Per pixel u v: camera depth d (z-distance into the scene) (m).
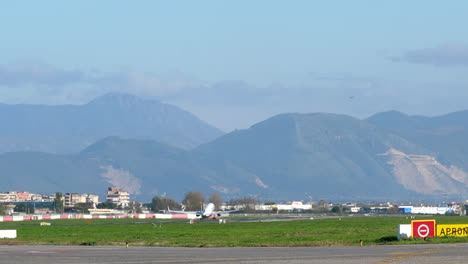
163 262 84.06
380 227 192.38
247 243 113.50
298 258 86.44
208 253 95.25
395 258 84.38
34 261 86.00
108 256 91.69
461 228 114.69
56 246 112.12
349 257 86.44
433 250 93.25
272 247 106.06
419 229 112.88
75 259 88.12
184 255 92.38
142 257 90.00
